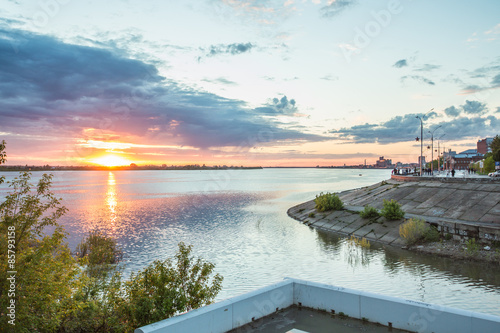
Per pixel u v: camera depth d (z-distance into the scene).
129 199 96.56
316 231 44.41
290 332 8.86
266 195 105.94
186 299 10.69
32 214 9.87
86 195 112.94
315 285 10.40
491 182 44.78
